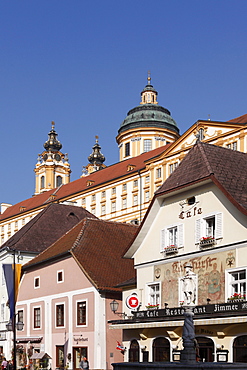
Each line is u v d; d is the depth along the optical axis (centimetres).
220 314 2711
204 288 3044
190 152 3456
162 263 3400
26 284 5078
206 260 3061
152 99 12756
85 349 4112
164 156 9081
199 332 2967
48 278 4728
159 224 3475
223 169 3150
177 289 3244
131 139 12000
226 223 2969
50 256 4688
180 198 3325
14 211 13625
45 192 13825
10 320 4719
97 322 3991
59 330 4466
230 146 7812
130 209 9856
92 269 4203
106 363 3950
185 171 3341
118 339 4044
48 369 4422
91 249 4456
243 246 2839
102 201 10588
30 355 4819
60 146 15338
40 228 5856
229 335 2784
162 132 11944
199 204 3178
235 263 2875
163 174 9088
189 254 3191
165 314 3112
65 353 4341
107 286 4050
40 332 4731
